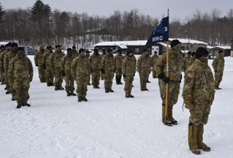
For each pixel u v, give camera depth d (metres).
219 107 6.43
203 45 51.59
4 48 9.61
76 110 6.12
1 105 6.55
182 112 5.98
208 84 3.54
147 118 5.43
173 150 3.68
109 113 5.83
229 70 19.30
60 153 3.52
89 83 11.04
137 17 87.69
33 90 9.14
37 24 73.69
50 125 4.86
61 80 9.38
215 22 84.81
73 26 74.06
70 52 8.00
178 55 4.88
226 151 3.65
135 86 10.46
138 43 47.16
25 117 5.41
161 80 5.03
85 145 3.84
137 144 3.91
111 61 8.77
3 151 3.58
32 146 3.77
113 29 84.75
